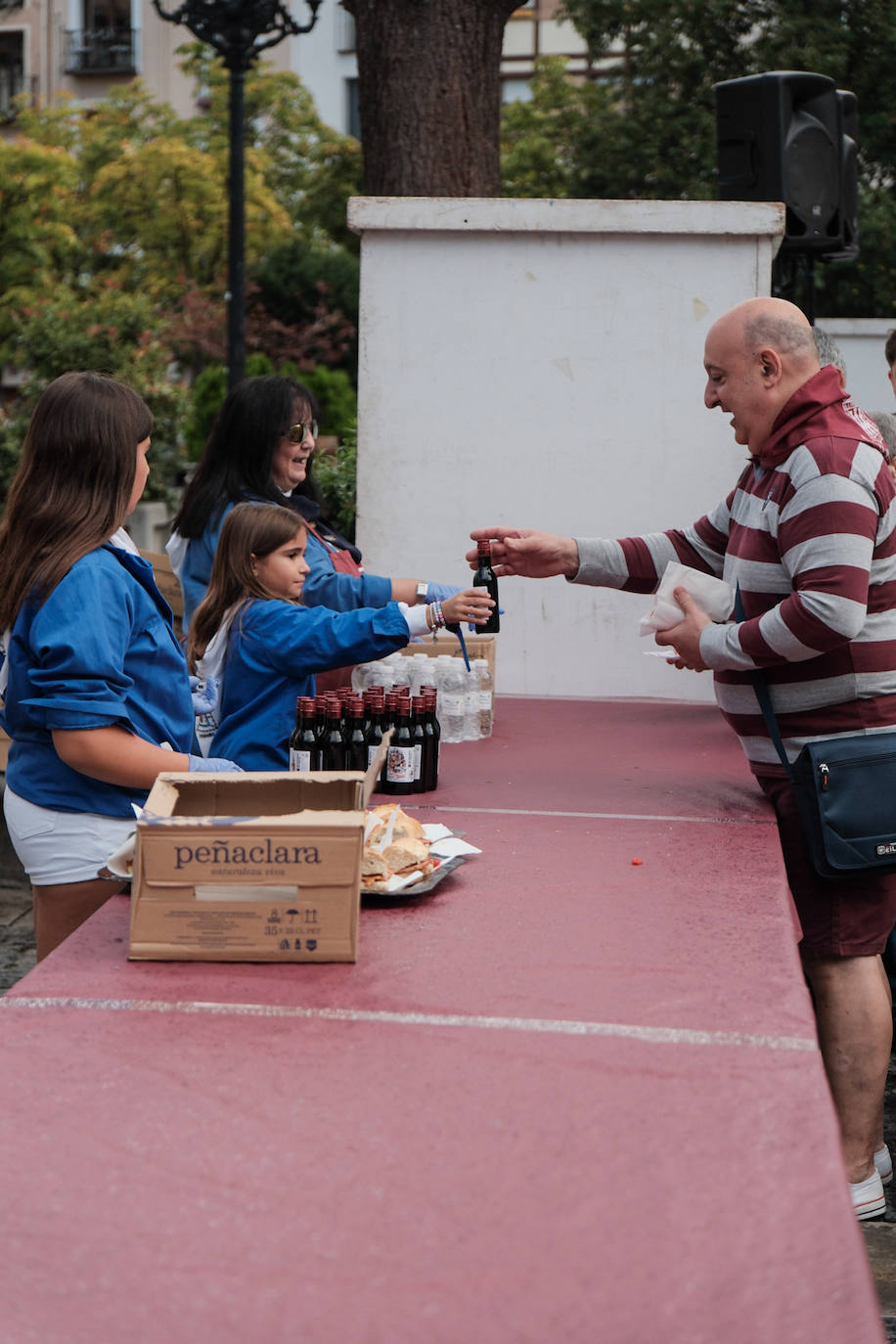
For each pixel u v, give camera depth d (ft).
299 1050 5.83
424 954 6.97
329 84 107.34
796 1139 5.07
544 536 12.06
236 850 6.79
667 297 15.98
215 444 12.70
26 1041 5.90
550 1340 3.93
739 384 10.25
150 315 52.03
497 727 14.03
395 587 11.93
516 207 15.85
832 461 9.75
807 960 10.85
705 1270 4.26
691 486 16.20
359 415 16.53
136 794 8.48
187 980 6.59
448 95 23.57
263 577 11.03
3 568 8.03
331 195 90.48
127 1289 4.18
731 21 54.03
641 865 8.73
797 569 9.85
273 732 10.91
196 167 79.51
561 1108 5.31
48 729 8.18
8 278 69.00
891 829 10.12
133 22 114.01
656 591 11.28
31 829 8.41
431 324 16.31
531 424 16.31
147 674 8.31
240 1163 4.91
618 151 56.03
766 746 10.55
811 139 22.25
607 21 55.93
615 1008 6.29
